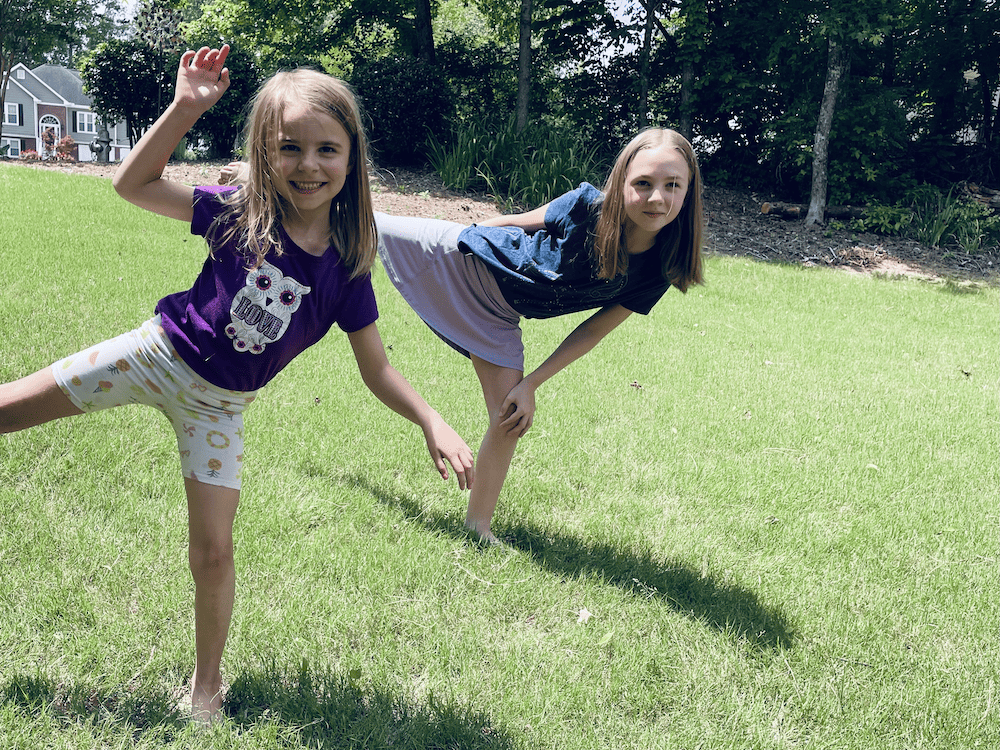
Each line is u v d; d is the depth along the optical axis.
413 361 5.57
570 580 3.03
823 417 5.32
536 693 2.38
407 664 2.49
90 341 4.91
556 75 18.55
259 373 2.04
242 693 2.30
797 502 3.92
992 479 4.45
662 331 7.46
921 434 5.13
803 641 2.79
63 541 2.88
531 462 4.12
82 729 2.09
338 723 2.21
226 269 1.97
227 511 2.08
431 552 3.12
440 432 2.27
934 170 16.55
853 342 7.84
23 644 2.37
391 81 14.89
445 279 3.29
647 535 3.49
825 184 14.83
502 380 3.34
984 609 3.08
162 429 3.84
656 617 2.86
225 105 16.56
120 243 7.80
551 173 13.92
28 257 6.66
